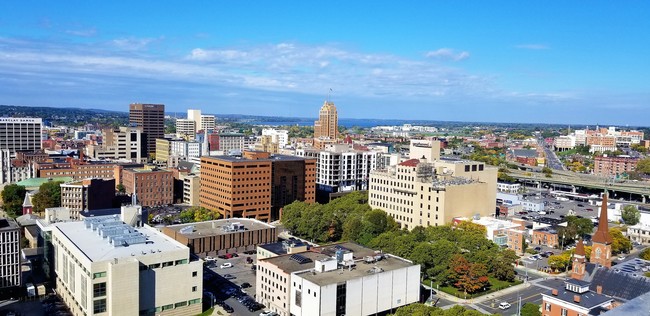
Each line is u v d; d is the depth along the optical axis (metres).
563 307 169.12
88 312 178.88
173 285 193.50
